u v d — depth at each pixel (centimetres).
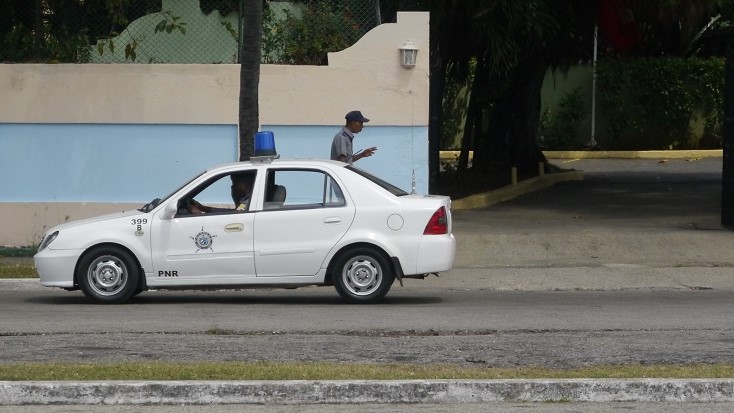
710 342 1755
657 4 3941
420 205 2183
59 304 2227
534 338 1792
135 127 3139
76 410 1348
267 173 2211
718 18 4450
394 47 3102
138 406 1367
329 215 2178
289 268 2178
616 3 4044
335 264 2191
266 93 3106
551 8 3866
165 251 2181
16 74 3122
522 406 1369
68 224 2242
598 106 6341
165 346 1702
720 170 5353
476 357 1619
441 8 3650
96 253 2197
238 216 2184
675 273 2725
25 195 3147
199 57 3400
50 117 3127
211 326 1912
